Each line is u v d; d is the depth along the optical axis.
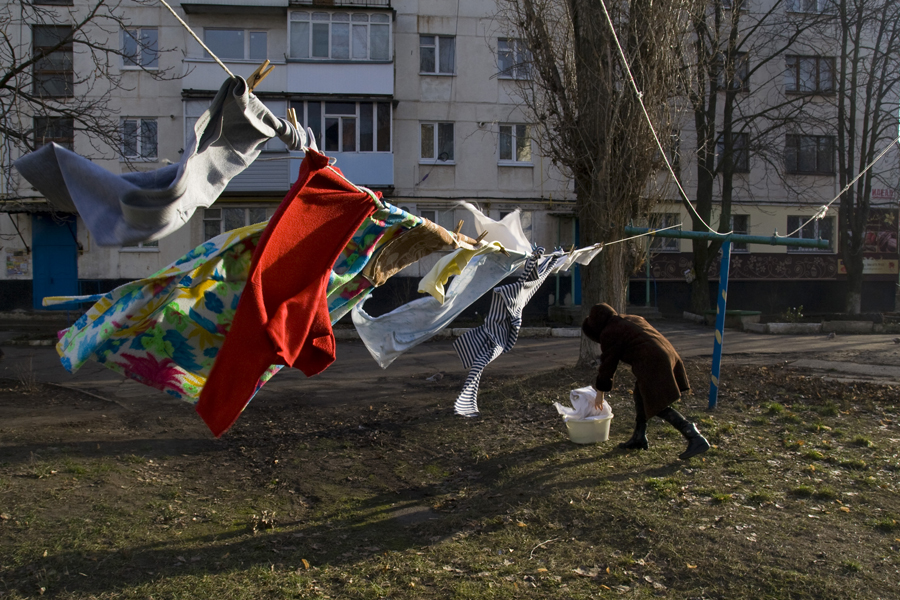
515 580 3.56
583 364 9.56
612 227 9.35
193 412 7.74
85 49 19.09
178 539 4.12
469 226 20.66
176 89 19.38
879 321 17.98
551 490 4.92
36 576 3.51
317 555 3.95
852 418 7.02
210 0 18.80
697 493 4.78
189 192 2.10
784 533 4.02
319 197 2.64
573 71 9.66
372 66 19.34
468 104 20.55
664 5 8.97
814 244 7.58
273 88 19.25
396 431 7.09
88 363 11.70
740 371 9.52
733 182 22.72
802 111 20.58
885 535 3.99
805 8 21.77
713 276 22.44
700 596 3.33
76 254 19.66
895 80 20.03
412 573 3.67
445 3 20.36
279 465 5.87
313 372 2.76
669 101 9.62
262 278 2.53
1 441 6.05
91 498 4.73
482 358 5.27
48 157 2.07
